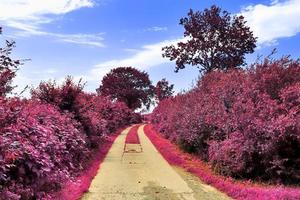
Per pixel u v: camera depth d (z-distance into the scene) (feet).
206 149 53.62
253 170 40.09
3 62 25.81
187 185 38.96
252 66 49.32
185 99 77.51
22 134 26.04
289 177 38.04
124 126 170.30
